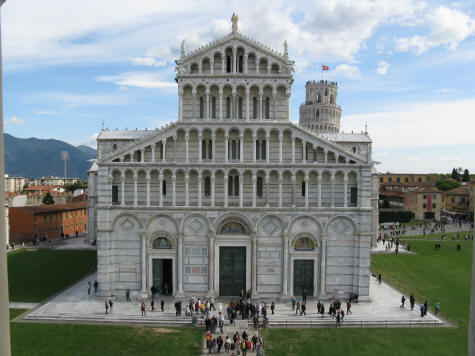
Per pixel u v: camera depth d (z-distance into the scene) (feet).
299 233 183.11
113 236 183.93
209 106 184.65
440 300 187.93
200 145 184.24
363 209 180.55
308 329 154.30
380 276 214.69
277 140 186.70
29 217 349.20
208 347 133.80
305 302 175.83
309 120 514.27
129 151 184.03
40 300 183.32
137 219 183.11
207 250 183.62
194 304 169.07
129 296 183.01
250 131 185.26
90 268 246.27
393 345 139.44
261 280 184.44
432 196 542.98
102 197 182.50
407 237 376.68
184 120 185.68
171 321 159.43
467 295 195.52
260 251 183.83
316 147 184.34
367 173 181.57
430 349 136.15
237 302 172.96
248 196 186.91
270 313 167.63
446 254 295.48
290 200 187.11
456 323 160.45
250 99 187.21
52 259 274.36
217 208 181.78
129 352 132.46
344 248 183.73
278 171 183.11
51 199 520.01
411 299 171.83
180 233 182.09
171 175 185.88
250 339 143.74
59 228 391.45
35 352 130.93
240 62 187.52
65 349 133.80
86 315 163.73
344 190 183.32
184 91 186.91
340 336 147.43
